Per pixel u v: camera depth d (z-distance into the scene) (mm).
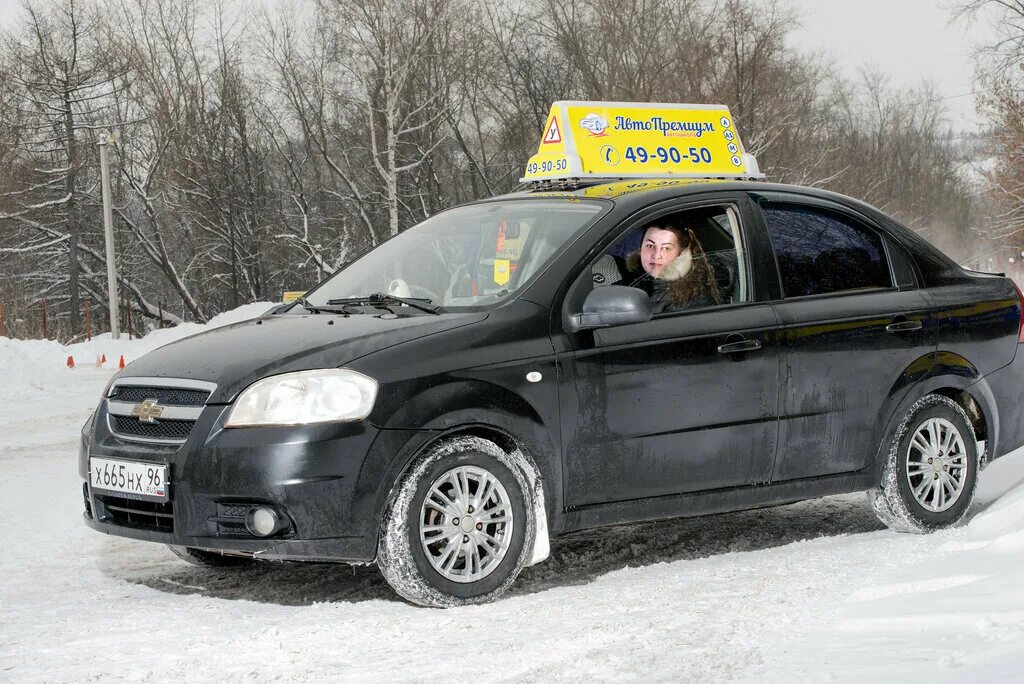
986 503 6332
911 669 3145
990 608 3834
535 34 45531
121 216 47062
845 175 64625
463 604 4598
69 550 6156
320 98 45344
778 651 3639
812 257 5762
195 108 48875
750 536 6035
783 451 5496
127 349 28266
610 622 4219
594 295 4949
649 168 7848
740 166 8156
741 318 5406
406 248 5867
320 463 4391
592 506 5027
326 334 4867
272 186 50344
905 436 5848
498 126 47531
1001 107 35719
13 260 46125
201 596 4973
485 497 4688
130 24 48094
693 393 5223
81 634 4238
